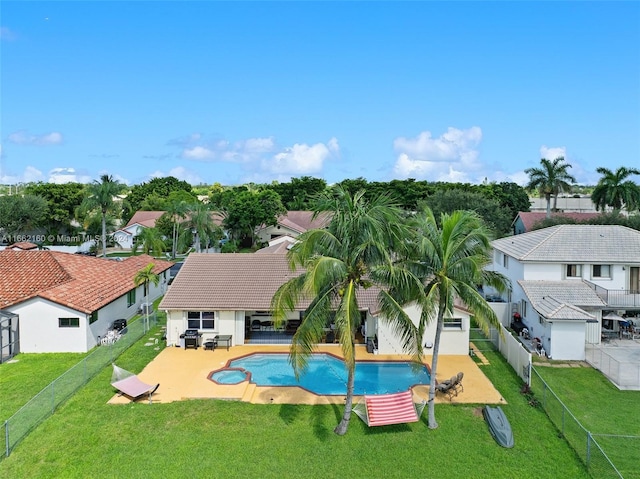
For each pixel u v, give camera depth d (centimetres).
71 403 2377
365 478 1777
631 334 3481
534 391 2506
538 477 1781
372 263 1933
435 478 1777
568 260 3638
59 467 1831
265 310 3269
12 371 2844
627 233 3891
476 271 1931
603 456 1770
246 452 1942
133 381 2494
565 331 3067
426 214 2147
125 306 3959
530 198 11750
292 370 2905
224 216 8819
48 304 3189
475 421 2208
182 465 1850
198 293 3403
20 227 8162
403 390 2591
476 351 3219
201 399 2425
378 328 3120
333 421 2205
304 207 11606
